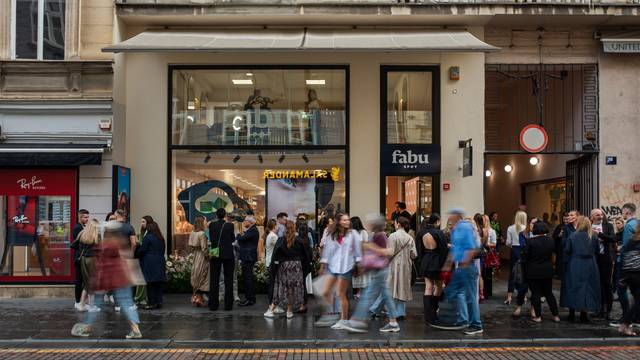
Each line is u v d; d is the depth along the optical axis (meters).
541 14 13.49
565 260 10.36
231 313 11.08
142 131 14.09
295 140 14.37
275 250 10.60
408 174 14.14
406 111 14.33
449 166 14.12
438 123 14.19
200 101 14.40
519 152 14.20
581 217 10.27
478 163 14.12
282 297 10.49
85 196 13.01
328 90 14.42
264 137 14.39
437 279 9.89
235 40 12.85
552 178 16.94
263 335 9.30
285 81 14.46
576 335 9.34
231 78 14.47
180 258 13.63
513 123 16.44
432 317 9.87
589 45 14.38
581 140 14.52
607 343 8.90
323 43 12.43
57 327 9.90
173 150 14.30
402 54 14.23
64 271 13.05
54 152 12.63
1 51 13.08
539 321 10.37
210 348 8.66
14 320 10.47
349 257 9.71
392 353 8.31
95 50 13.12
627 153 14.32
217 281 11.34
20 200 13.07
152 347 8.70
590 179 14.52
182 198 14.25
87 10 13.19
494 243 12.77
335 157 14.30
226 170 14.33
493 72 14.62
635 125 14.33
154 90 14.14
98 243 10.55
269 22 13.96
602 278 10.46
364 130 14.21
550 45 14.38
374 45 12.15
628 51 14.09
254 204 14.27
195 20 13.78
